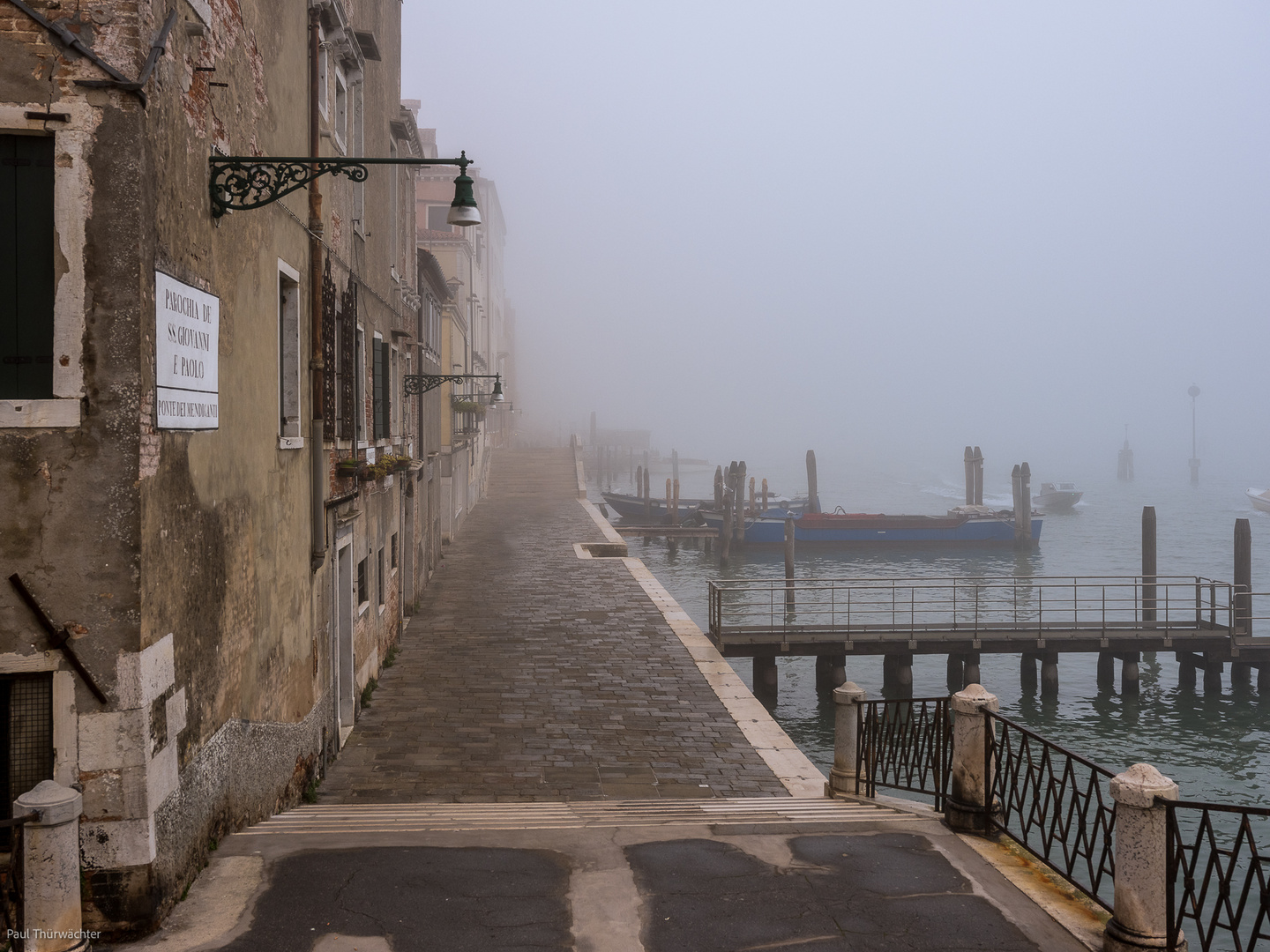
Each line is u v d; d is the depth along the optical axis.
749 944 5.00
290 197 8.73
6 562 5.05
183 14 5.84
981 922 5.26
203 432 6.23
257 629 7.56
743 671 25.38
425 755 11.16
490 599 21.16
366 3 14.13
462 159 6.81
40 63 5.04
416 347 20.83
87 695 5.11
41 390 5.14
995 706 6.73
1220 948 10.98
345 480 11.59
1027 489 47.00
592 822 7.39
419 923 5.21
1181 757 18.95
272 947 4.96
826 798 9.17
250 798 7.33
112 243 5.09
